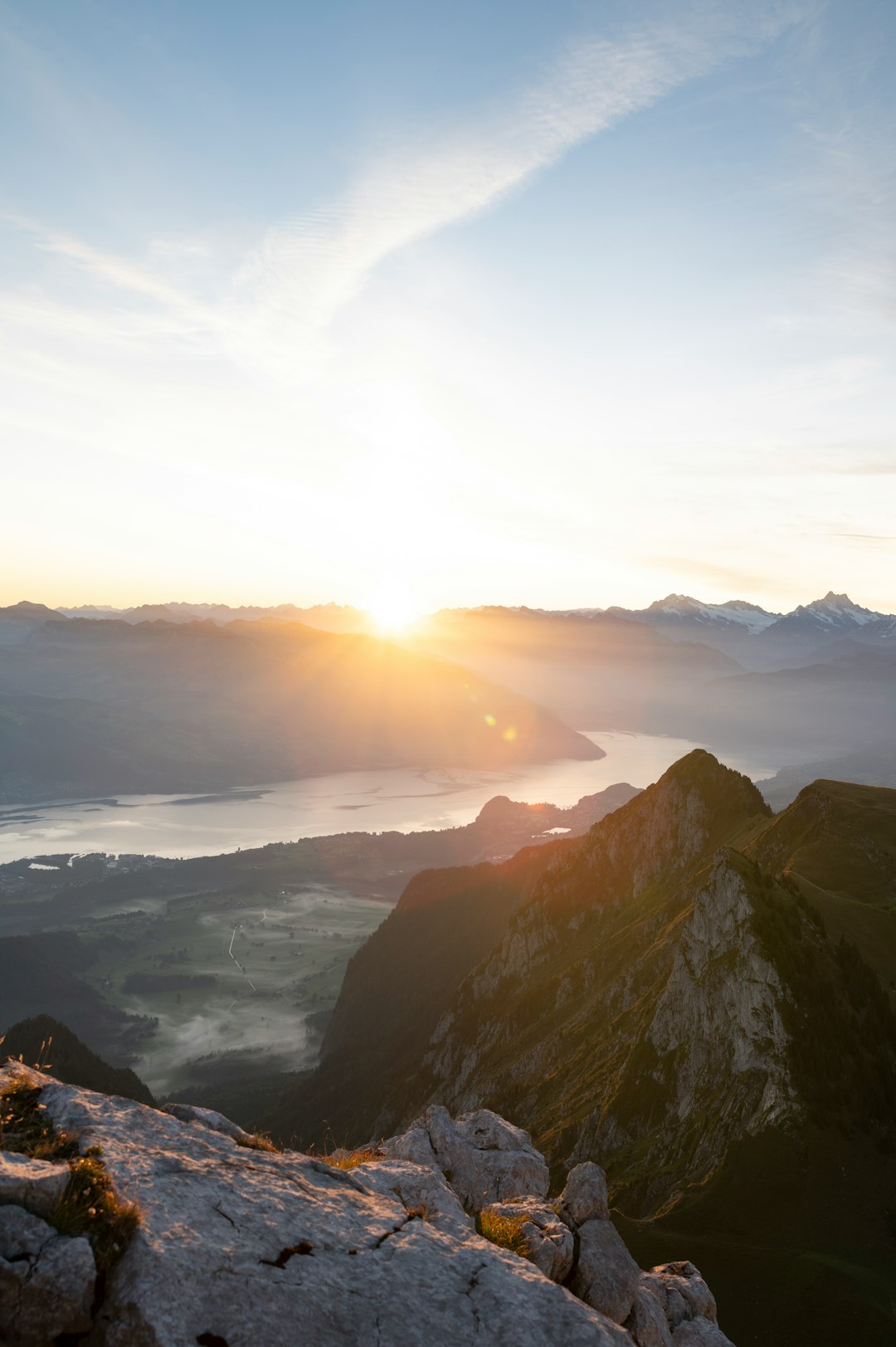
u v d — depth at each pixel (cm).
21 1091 1402
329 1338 1047
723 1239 5659
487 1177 2033
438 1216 1436
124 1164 1233
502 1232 1563
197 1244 1102
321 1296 1102
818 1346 4659
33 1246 1000
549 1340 1149
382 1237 1284
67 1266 980
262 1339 1005
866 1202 5781
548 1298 1228
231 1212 1207
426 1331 1106
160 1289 1009
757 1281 5175
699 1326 1662
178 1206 1175
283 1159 1470
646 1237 5734
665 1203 6372
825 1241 5519
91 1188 1122
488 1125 2238
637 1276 1625
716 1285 5206
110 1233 1075
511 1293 1219
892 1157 6150
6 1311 939
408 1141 2105
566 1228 1644
